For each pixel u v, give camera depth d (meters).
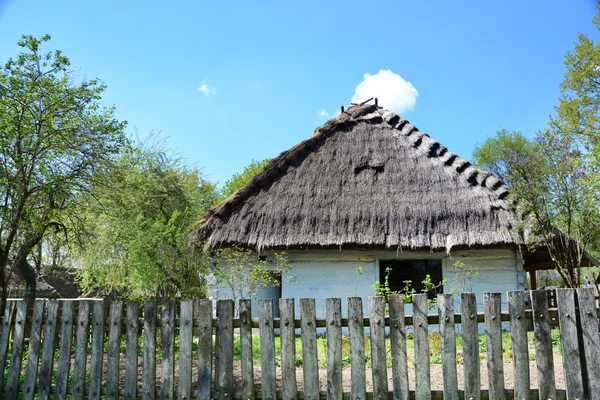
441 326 4.62
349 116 16.11
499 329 4.57
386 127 15.52
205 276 11.52
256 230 12.38
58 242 12.17
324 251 12.55
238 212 13.06
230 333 4.93
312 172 14.03
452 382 4.55
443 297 4.66
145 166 16.70
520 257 12.02
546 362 4.50
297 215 12.59
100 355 5.15
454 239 11.52
